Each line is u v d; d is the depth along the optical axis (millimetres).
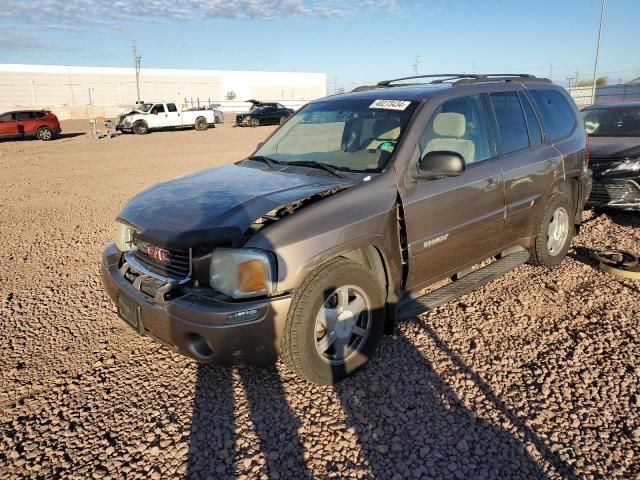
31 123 26188
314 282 3098
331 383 3338
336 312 3297
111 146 22578
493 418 3049
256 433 2953
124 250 3631
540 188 4832
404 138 3740
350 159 3893
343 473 2648
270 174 3871
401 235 3643
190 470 2688
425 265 3865
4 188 11750
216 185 3705
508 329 4113
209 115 34062
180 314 3000
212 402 3256
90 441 2928
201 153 18766
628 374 3453
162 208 3420
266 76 82938
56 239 7258
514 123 4719
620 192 7027
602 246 6176
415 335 4031
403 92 4297
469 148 4211
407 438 2895
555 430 2936
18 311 4719
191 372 3607
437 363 3641
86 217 8695
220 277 2979
